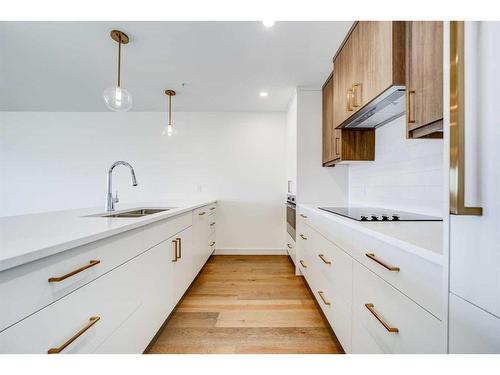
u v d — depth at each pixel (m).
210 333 1.68
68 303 0.78
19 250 0.65
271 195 3.78
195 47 2.02
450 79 0.52
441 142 1.44
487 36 0.48
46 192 3.78
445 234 0.60
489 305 0.49
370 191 2.34
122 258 1.10
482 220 0.50
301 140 2.87
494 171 0.48
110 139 3.78
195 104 3.45
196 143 3.79
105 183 3.77
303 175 2.86
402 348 0.83
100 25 1.73
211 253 3.42
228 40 1.92
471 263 0.53
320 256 1.80
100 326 0.94
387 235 0.92
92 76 2.56
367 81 1.52
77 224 1.11
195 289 2.44
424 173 1.58
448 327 0.59
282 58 2.20
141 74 2.52
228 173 3.79
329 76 2.55
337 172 2.88
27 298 0.65
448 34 0.58
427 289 0.71
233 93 3.03
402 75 1.23
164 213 1.58
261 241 3.77
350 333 1.27
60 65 2.33
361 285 1.14
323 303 1.78
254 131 3.79
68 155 3.77
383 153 2.09
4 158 3.77
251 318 1.88
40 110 3.71
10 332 0.61
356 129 2.24
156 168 3.79
